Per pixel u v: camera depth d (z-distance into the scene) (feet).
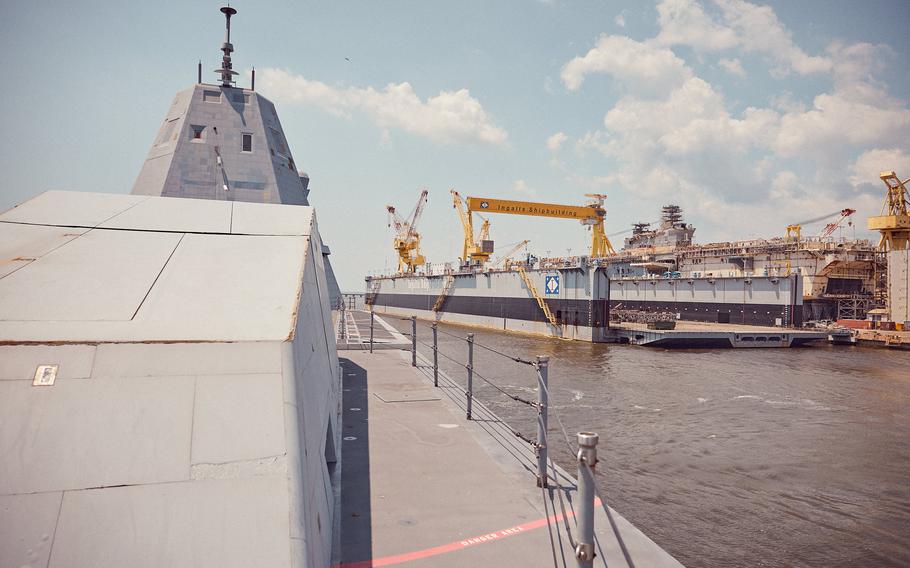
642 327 173.68
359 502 18.33
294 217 19.34
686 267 241.14
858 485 51.31
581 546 9.73
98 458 9.05
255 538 8.65
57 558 7.96
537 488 19.86
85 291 12.26
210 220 17.65
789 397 89.35
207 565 8.25
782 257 205.98
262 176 54.90
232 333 11.55
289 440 10.04
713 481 52.26
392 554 14.83
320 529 11.44
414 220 355.77
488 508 18.01
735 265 217.77
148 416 9.72
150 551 8.27
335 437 22.12
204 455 9.45
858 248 197.36
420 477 20.75
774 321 179.11
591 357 137.28
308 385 13.21
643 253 275.18
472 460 22.79
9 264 13.14
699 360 131.75
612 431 69.62
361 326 98.99
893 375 109.81
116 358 10.37
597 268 173.78
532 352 147.54
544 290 198.08
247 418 10.09
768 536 40.98
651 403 85.05
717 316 200.13
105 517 8.46
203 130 53.98
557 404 84.64
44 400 9.53
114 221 16.52
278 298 13.37
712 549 38.88
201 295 12.87
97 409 9.63
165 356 10.62
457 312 263.70
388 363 50.08
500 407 82.69
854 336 164.76
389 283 364.38
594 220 276.21
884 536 40.91
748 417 76.59
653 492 49.49
